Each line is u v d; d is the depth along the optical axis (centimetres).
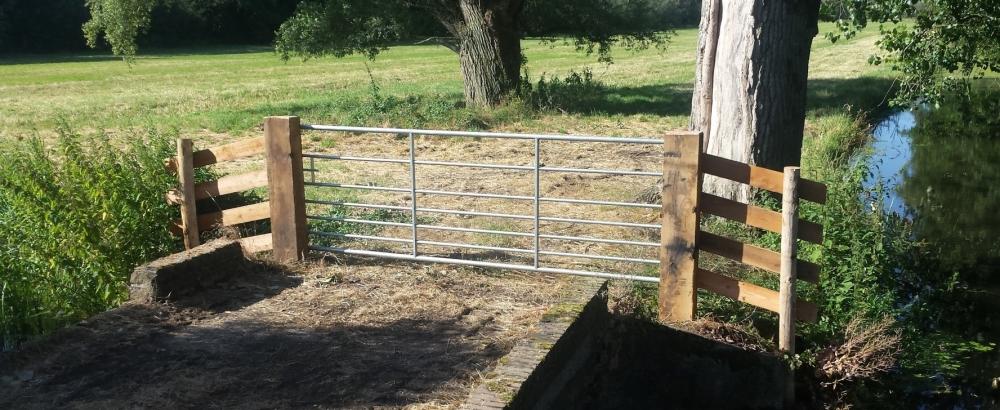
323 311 726
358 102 2425
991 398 764
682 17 9344
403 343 657
